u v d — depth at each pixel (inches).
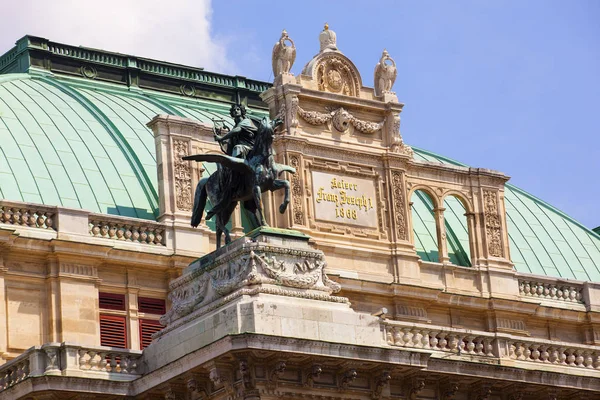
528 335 3764.8
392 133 3663.9
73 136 3595.0
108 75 4055.1
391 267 3612.2
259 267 2920.8
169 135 3499.0
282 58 3595.0
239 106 3078.2
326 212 3560.5
